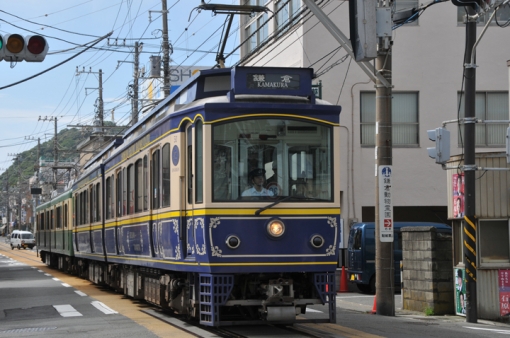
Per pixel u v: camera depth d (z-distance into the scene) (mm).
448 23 28766
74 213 29219
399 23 16578
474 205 15344
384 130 16531
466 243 15352
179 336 11797
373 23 13914
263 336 11617
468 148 15328
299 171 11734
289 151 11711
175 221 12727
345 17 28172
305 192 11711
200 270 11602
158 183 14086
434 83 28688
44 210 43875
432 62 28703
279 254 11477
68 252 31672
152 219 14570
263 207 11453
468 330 13461
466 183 15367
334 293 11711
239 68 11836
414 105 28719
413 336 12281
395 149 28516
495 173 16094
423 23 28688
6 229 138625
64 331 13102
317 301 11742
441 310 16672
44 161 84312
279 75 11984
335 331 12562
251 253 11398
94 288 24875
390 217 16500
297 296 12016
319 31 28141
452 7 28766
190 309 12664
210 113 11562
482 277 15859
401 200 28500
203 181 11477
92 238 23875
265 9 19391
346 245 28047
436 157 15508
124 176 17953
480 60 28859
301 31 28312
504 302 15812
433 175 28609
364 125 28344
